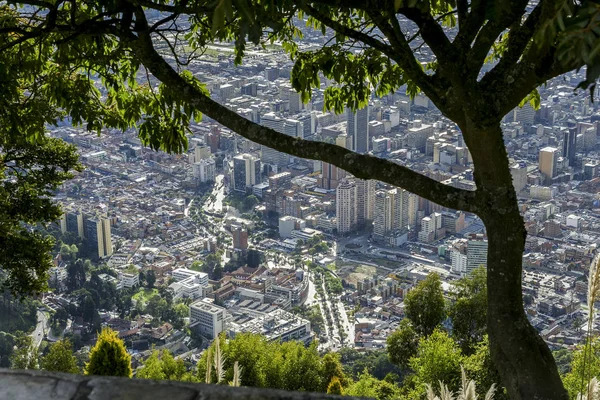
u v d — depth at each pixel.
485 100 4.08
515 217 4.23
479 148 4.21
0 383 2.54
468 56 4.06
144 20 4.67
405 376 18.23
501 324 4.14
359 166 4.37
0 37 6.34
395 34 4.28
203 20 5.85
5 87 6.31
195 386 2.53
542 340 4.11
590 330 3.90
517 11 3.93
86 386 2.54
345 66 6.25
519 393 3.99
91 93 6.91
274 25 3.45
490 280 4.25
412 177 4.32
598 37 2.53
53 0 5.84
